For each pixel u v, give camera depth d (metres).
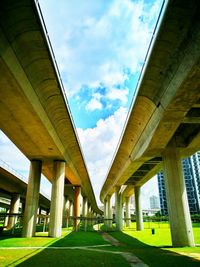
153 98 19.89
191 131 24.59
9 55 13.94
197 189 136.25
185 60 14.09
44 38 14.53
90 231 46.75
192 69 13.56
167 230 48.41
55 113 24.09
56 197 32.00
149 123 22.91
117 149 37.22
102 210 140.62
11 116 21.62
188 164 143.25
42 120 22.36
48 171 44.72
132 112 23.91
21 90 16.95
